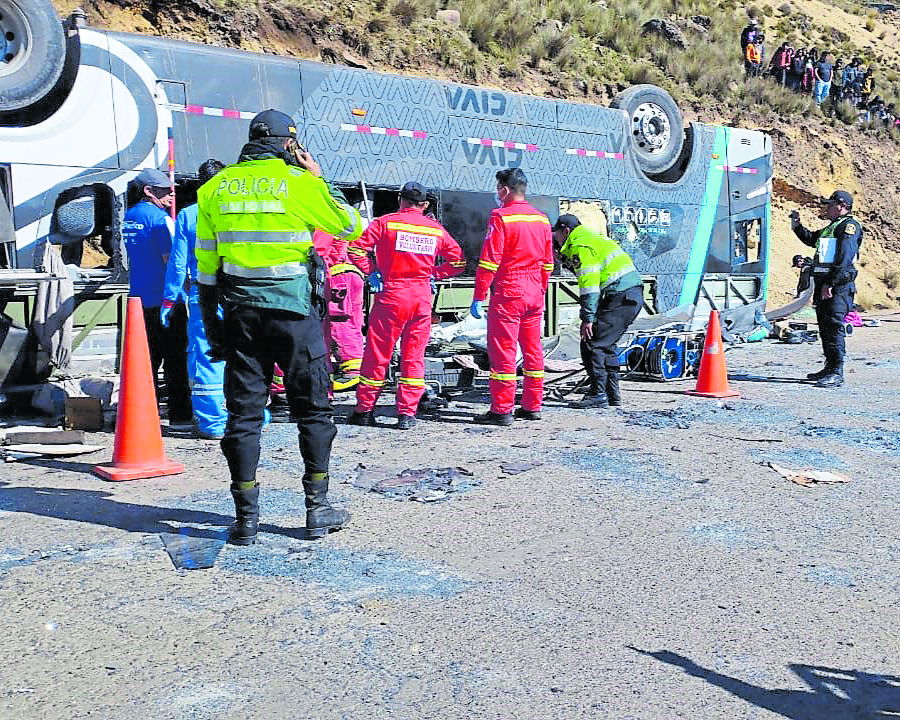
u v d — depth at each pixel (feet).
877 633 12.19
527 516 17.24
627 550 15.39
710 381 31.96
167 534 15.75
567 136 38.42
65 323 26.02
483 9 67.31
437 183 34.06
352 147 31.63
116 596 13.05
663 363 35.76
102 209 27.53
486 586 13.61
